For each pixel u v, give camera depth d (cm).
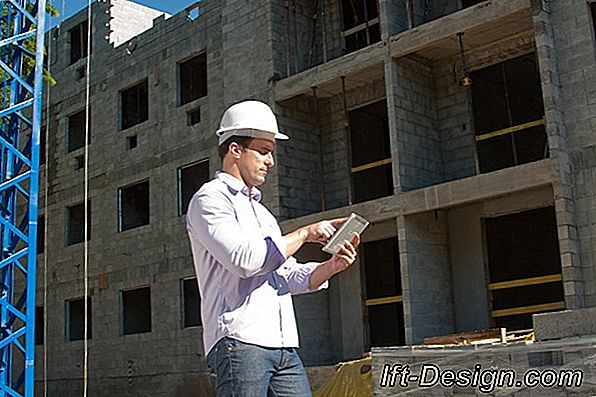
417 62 2020
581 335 904
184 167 2548
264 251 333
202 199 343
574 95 1644
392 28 1986
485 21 1783
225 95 2361
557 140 1620
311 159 2242
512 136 1906
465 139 1989
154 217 2605
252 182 362
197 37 2558
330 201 2234
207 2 2541
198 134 2494
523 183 1664
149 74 2723
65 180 3003
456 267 1930
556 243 2167
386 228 2044
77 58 3102
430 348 1038
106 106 2889
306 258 2120
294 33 2292
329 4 2325
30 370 1160
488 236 1969
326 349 2150
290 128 2209
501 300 1988
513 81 2066
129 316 2691
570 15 1670
